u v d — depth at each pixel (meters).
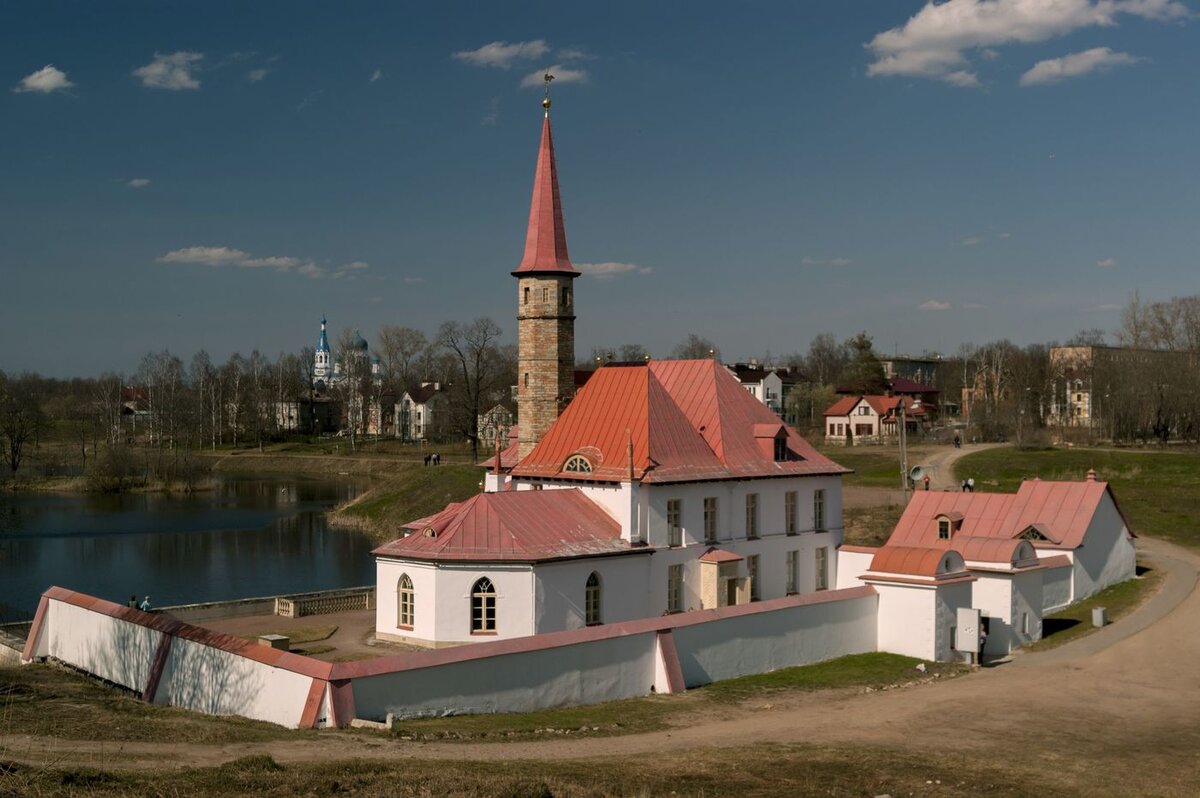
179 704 41.62
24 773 26.50
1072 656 56.22
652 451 59.19
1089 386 176.38
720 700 43.84
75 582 86.50
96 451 178.62
